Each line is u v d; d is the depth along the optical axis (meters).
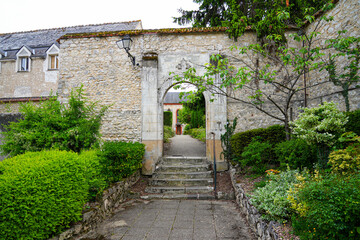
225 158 6.88
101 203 4.11
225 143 6.91
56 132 4.85
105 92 7.45
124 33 7.44
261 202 3.26
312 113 3.70
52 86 12.70
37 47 13.45
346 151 2.99
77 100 5.48
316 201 2.25
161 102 7.21
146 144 7.07
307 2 7.87
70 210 3.01
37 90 12.82
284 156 4.43
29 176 2.46
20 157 3.24
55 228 2.86
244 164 5.45
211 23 10.55
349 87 5.09
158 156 7.04
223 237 3.44
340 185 2.21
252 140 5.75
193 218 4.23
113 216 4.36
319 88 6.27
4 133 4.89
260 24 6.62
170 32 7.28
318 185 2.35
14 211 2.23
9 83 13.09
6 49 13.77
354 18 4.95
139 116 7.25
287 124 4.77
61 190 2.77
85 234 3.45
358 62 4.74
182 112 23.78
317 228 2.26
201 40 7.30
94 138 5.26
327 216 2.07
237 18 7.04
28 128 4.99
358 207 1.96
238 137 6.13
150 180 6.15
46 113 5.07
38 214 2.48
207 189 5.77
